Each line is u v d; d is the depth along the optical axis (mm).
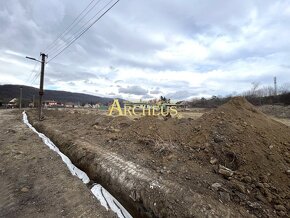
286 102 44094
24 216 5469
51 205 5938
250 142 6789
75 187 6973
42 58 27125
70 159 9891
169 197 5145
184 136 8648
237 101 9195
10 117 32062
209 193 5141
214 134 7555
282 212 4441
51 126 17609
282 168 5676
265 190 5016
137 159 7590
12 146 11727
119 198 6148
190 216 4492
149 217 5090
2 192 6691
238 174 5777
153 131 9828
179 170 6375
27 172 8188
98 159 8188
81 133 13344
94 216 5426
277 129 7828
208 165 6508
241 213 4461
